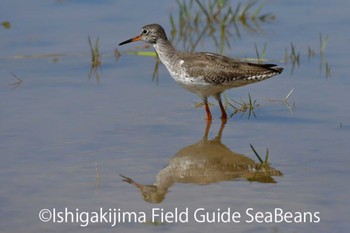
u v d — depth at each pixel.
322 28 20.47
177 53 15.83
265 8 22.30
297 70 17.77
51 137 14.12
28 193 11.72
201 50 19.19
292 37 19.98
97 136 14.22
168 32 20.52
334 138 13.96
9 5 22.09
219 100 15.52
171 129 14.70
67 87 16.97
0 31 20.33
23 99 16.16
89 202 11.45
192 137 14.30
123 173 12.59
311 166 12.70
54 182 12.16
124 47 19.52
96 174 12.52
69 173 12.53
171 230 10.52
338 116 15.06
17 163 12.90
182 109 15.86
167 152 13.55
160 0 22.78
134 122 15.00
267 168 12.68
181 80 15.56
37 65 18.31
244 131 14.60
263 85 17.06
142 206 11.33
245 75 15.09
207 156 13.39
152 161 13.13
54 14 21.59
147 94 16.67
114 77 17.70
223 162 13.10
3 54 18.89
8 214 11.00
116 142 13.95
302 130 14.45
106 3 22.64
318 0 22.72
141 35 16.45
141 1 22.78
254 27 20.94
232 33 20.50
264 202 11.35
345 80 17.00
